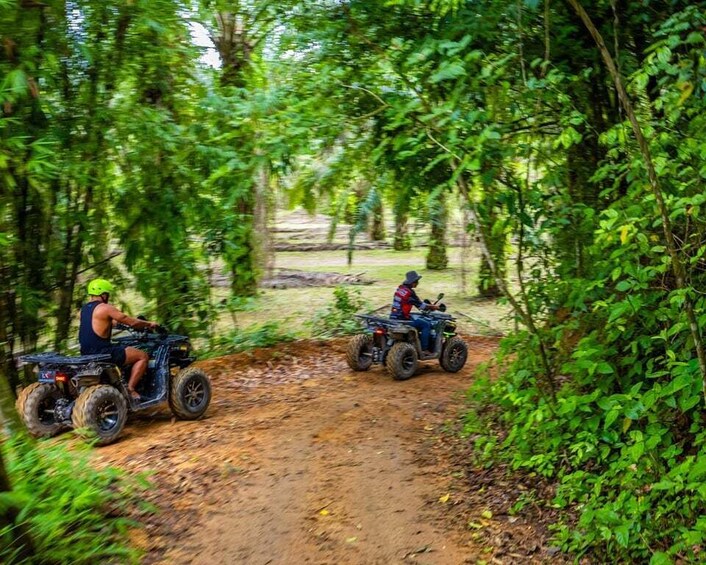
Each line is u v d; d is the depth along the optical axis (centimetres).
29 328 847
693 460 398
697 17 478
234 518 470
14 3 614
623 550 390
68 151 784
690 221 460
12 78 623
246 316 1435
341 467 573
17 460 440
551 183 564
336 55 674
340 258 2364
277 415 746
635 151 484
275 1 702
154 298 1045
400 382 928
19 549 358
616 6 586
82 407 639
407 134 563
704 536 333
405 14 655
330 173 700
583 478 466
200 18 907
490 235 589
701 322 385
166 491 511
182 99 942
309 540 442
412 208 761
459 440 634
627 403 432
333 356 1105
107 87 826
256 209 1290
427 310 995
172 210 910
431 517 475
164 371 738
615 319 474
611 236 421
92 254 909
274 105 694
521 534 443
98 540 409
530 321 542
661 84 514
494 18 588
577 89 604
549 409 513
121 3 756
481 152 505
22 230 809
